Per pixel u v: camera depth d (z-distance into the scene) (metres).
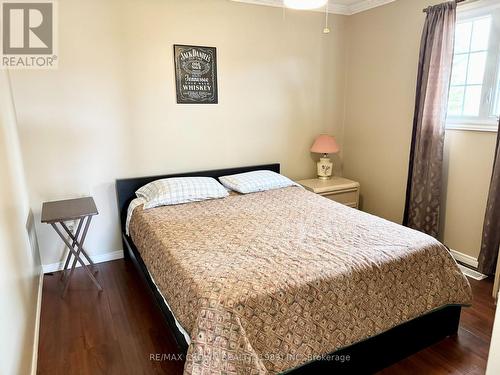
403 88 3.33
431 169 2.98
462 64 2.88
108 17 2.77
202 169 3.43
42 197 2.79
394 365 1.84
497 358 0.95
